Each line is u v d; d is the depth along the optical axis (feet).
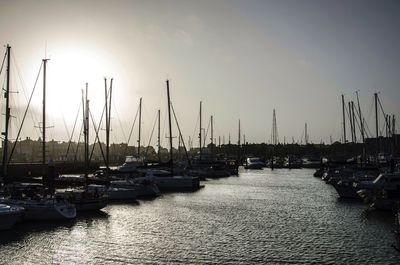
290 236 113.39
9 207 120.37
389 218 141.08
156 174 255.70
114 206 168.76
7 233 114.83
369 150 318.24
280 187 262.67
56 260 90.79
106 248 100.17
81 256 93.66
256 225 128.88
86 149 236.43
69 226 124.77
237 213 152.76
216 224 130.21
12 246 101.55
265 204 178.60
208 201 188.34
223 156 544.21
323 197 205.16
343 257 92.84
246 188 255.91
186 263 88.38
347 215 147.95
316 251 97.81
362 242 106.52
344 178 236.84
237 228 124.06
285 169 511.40
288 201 189.67
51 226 124.47
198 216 145.38
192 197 204.33
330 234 115.96
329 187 261.65
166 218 140.67
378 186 168.66
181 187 247.09
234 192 230.68
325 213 153.17
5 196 141.59
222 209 162.91
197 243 105.09
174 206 170.50
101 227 123.95
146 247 101.14
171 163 258.57
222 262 89.04
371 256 93.61
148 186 205.67
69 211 134.82
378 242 106.52
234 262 89.04
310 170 490.08
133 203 178.91
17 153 414.00
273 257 92.68
